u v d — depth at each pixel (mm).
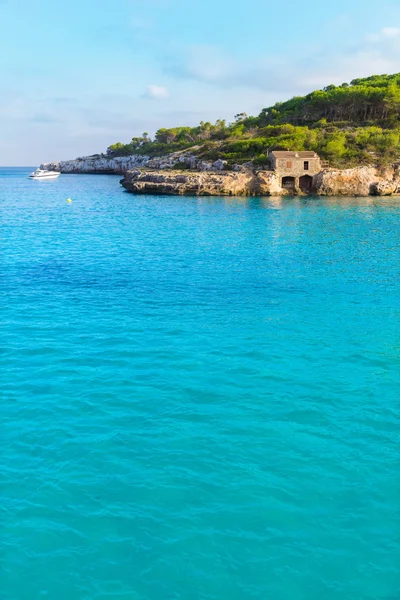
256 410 18594
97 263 42969
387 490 14508
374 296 33250
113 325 27438
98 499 13977
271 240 55094
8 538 12625
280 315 29359
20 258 44812
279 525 13141
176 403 19031
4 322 27609
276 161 104250
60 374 21281
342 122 141500
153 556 12164
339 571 11844
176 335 26016
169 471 15156
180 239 55906
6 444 16359
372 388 20453
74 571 11766
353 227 64500
